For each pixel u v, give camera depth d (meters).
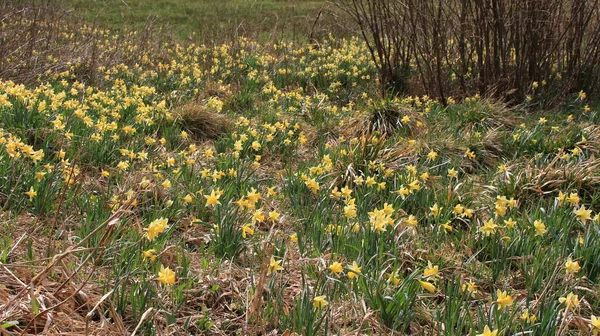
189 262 3.39
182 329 2.83
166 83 9.35
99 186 4.34
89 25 15.41
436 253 3.69
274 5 20.92
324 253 3.68
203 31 14.45
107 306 2.79
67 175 4.14
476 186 4.95
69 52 10.12
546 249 3.62
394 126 6.79
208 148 5.97
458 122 6.94
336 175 5.09
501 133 6.22
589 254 3.50
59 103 5.91
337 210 4.37
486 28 7.91
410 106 7.23
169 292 3.04
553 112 7.69
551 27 7.98
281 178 5.00
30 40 9.03
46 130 5.32
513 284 3.45
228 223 3.63
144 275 3.10
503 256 3.50
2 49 8.41
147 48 11.82
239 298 3.10
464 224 4.30
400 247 3.65
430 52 8.28
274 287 3.15
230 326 2.92
